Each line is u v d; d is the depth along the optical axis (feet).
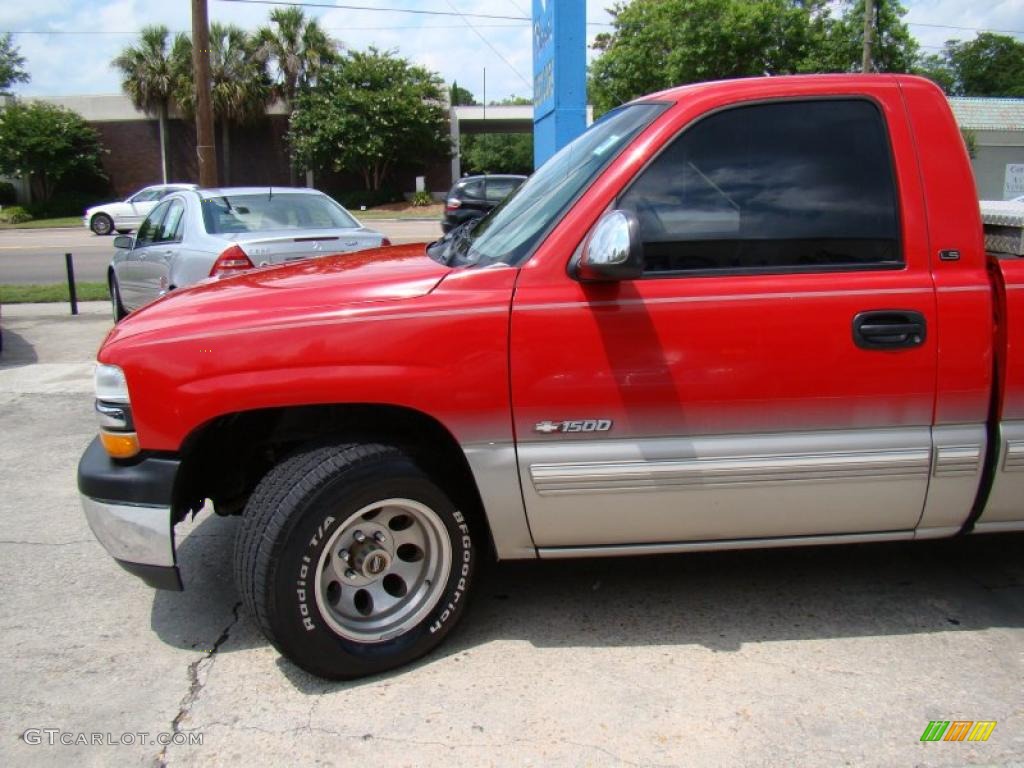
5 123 121.90
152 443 9.49
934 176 9.96
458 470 10.30
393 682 9.93
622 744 8.76
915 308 9.75
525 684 9.82
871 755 8.57
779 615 11.29
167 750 8.80
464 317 9.45
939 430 10.02
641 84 103.96
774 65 97.55
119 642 10.94
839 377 9.77
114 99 130.82
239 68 129.29
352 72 130.21
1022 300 9.89
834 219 9.89
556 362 9.55
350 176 138.51
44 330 33.65
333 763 8.57
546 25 32.45
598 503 9.89
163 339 9.43
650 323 9.56
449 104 137.80
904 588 11.98
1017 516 10.53
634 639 10.75
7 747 8.85
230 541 13.96
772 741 8.78
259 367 9.32
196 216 25.29
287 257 23.39
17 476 17.29
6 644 10.89
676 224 9.78
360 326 9.37
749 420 9.80
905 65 98.17
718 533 10.23
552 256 9.62
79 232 94.48
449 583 10.29
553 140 31.58
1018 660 10.19
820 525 10.28
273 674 10.17
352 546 9.90
